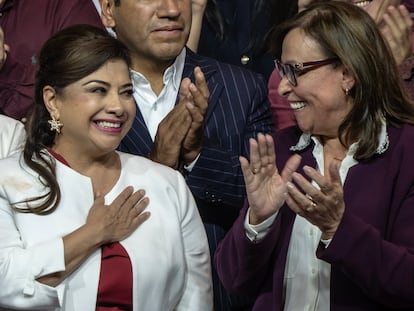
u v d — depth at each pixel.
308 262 6.54
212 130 8.09
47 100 6.71
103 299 6.48
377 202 6.38
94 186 6.77
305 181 5.98
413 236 6.30
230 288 6.75
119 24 8.04
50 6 9.05
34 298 6.28
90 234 6.42
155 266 6.61
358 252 6.11
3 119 7.58
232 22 9.70
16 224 6.51
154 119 8.15
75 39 6.63
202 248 7.06
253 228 6.39
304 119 6.66
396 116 6.54
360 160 6.50
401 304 6.27
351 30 6.48
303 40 6.55
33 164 6.61
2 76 8.34
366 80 6.44
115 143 6.68
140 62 8.09
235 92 8.27
